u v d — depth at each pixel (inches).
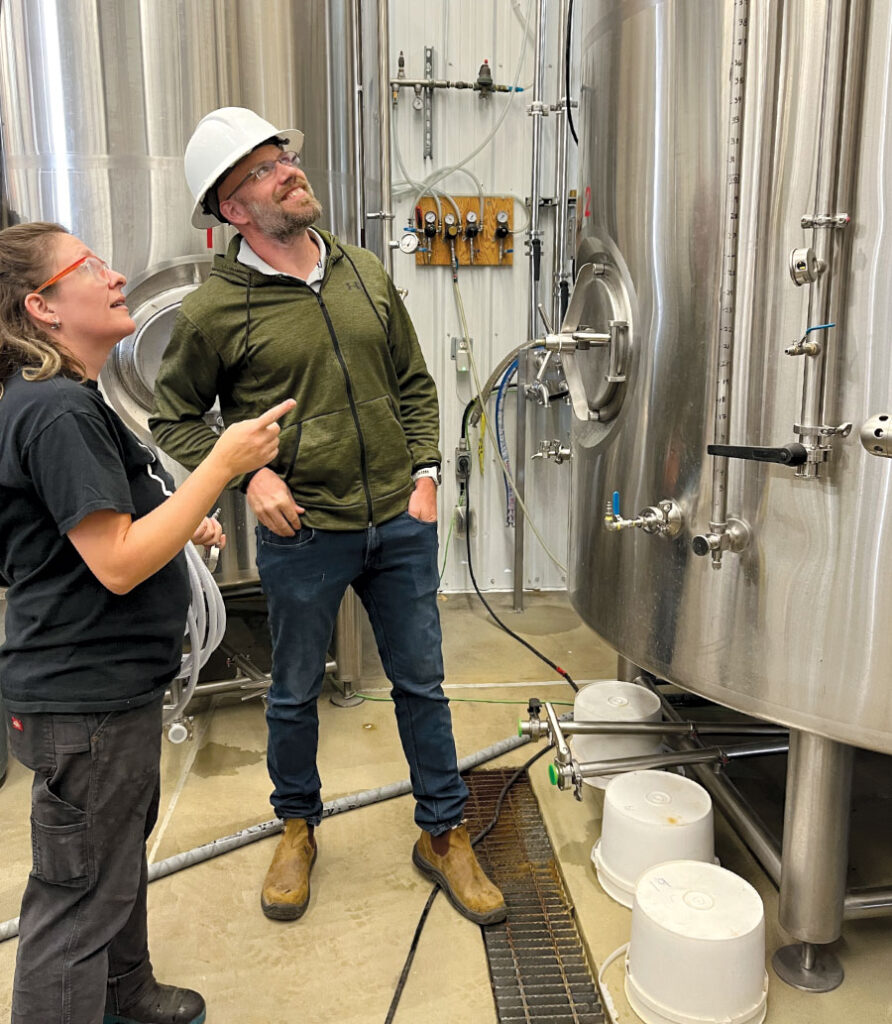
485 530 125.2
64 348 37.1
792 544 44.4
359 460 55.2
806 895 48.8
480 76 109.0
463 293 116.8
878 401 39.8
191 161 53.1
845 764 47.0
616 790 60.6
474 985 52.8
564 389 107.0
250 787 76.5
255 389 55.2
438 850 61.2
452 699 93.2
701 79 46.3
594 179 59.5
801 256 39.3
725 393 46.3
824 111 38.4
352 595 89.4
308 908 60.3
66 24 71.0
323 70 80.6
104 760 38.3
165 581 40.8
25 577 37.5
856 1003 49.3
